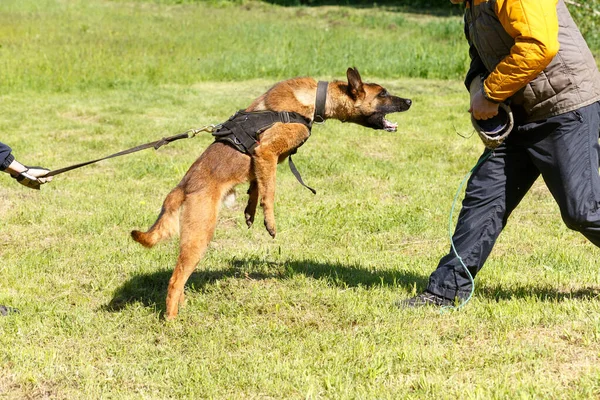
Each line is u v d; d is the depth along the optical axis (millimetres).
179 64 14656
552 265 5121
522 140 3846
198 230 4121
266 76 14539
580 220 3729
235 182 4262
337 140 9406
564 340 3637
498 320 3916
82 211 6617
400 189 7379
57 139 9359
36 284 4852
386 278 4855
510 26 3457
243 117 4301
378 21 21375
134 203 6863
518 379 3240
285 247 5723
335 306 4285
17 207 6625
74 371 3594
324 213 6492
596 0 15562
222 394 3324
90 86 13219
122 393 3369
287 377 3426
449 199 7000
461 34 17547
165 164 8211
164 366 3619
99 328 4117
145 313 4328
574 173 3689
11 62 14008
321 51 15680
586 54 3639
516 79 3496
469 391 3137
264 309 4289
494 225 4035
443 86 13562
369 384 3307
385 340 3791
